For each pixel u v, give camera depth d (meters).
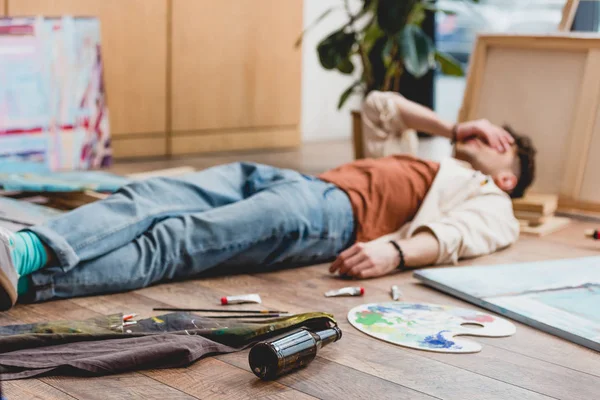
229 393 1.25
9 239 1.54
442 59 3.92
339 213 2.10
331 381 1.32
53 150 3.35
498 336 1.58
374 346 1.50
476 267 2.02
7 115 3.20
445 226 2.11
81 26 3.43
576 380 1.39
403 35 3.63
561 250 2.40
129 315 1.57
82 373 1.29
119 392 1.24
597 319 1.66
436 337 1.55
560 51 2.95
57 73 3.36
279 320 1.51
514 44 3.01
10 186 2.53
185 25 4.02
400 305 1.75
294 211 1.97
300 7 4.57
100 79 3.51
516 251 2.35
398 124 2.77
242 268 2.03
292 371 1.36
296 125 4.74
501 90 3.05
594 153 2.88
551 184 2.96
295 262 2.09
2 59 3.20
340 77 5.32
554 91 2.95
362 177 2.22
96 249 1.70
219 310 1.66
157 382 1.28
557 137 2.95
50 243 1.60
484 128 2.48
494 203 2.24
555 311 1.70
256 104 4.47
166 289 1.82
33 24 3.29
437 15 5.46
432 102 5.47
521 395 1.31
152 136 4.01
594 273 2.01
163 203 1.91
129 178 2.92
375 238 2.16
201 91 4.18
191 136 4.19
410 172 2.26
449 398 1.28
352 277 1.99
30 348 1.37
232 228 1.88
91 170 3.49
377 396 1.27
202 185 2.00
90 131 3.47
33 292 1.64
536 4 5.76
